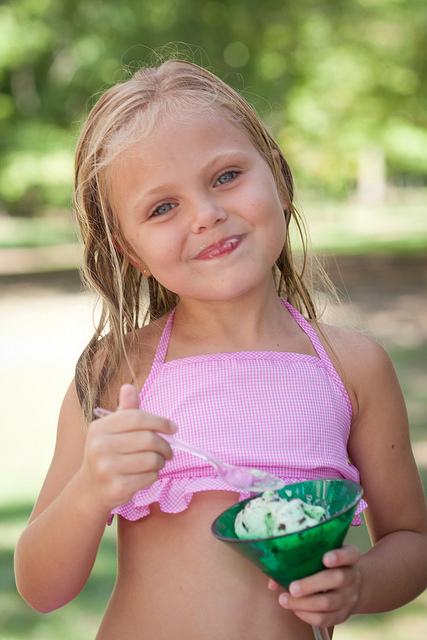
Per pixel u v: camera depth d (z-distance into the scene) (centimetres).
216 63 1362
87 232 173
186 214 149
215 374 155
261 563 124
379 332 930
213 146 150
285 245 182
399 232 2372
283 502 128
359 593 137
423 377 695
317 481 138
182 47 1348
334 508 135
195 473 149
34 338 980
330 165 2003
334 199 3550
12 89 1689
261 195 150
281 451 150
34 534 144
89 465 126
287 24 1471
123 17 1416
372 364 166
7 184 1734
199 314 161
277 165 175
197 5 1389
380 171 4203
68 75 1580
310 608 127
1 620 321
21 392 711
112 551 381
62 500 136
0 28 1570
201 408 153
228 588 145
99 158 160
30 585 147
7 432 584
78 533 133
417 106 1778
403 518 166
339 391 161
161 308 185
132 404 127
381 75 1684
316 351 164
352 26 1575
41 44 1570
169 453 126
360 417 165
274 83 1552
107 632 151
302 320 170
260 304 162
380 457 166
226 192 150
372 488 166
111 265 173
